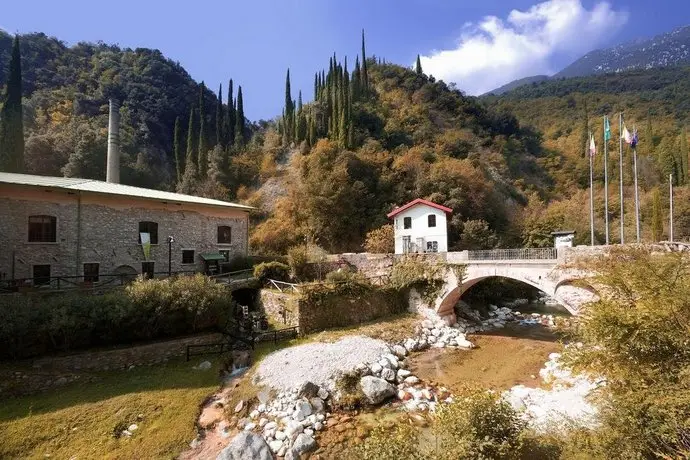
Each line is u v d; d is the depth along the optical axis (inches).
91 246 866.1
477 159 2268.7
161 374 599.5
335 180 1729.8
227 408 517.7
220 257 1101.1
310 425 481.1
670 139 2336.4
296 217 1733.5
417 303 998.4
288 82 2501.2
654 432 239.3
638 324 264.7
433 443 306.3
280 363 631.8
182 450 424.5
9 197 765.9
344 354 675.4
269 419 491.2
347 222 1696.6
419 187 1781.5
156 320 671.8
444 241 1259.8
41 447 411.2
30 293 684.1
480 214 1747.0
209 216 1115.3
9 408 474.6
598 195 2108.8
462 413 292.4
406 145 2204.7
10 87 1347.2
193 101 2940.5
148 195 980.6
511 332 932.6
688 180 2033.7
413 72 3440.0
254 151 2358.5
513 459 267.9
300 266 1066.1
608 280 328.2
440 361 732.0
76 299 634.2
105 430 444.5
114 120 1320.1
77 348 611.2
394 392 575.5
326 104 2504.9
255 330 788.6
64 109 2273.6
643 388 256.8
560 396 505.7
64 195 835.4
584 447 267.4
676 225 1614.2
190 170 2074.3
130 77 2778.1
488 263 849.5
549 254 730.2
